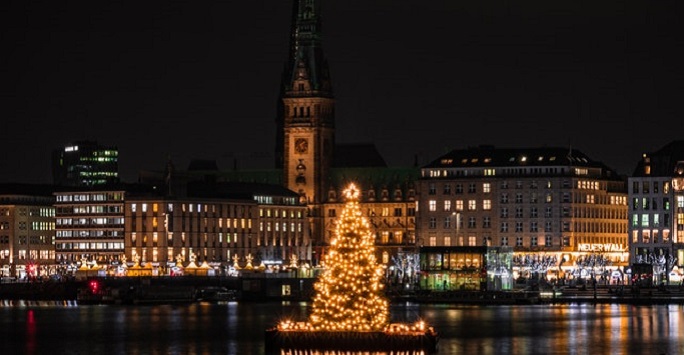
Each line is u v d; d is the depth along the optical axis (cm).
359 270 15588
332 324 15612
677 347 19925
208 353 19462
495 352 19250
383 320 15688
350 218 15638
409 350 15438
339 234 15650
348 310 15600
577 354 19012
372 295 15638
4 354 19950
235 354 19225
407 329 15662
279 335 15588
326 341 15550
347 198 15700
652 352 19238
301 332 15588
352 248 15625
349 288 15588
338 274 15612
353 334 15488
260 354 19150
